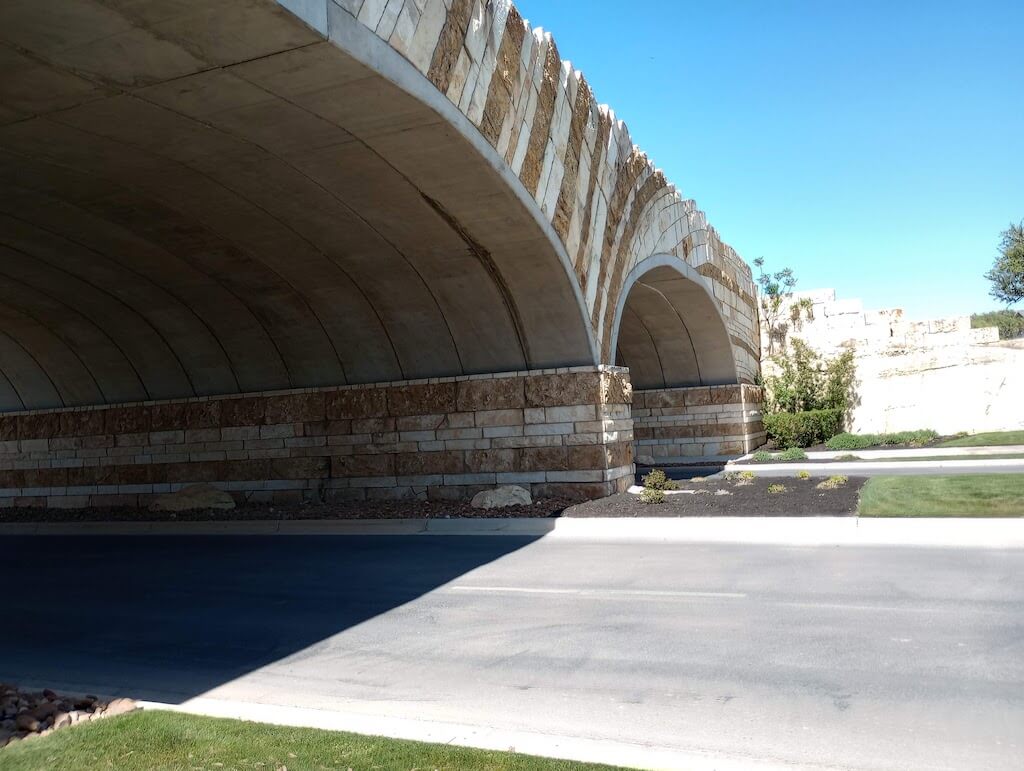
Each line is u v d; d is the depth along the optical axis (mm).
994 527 12672
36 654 8414
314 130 11883
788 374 36000
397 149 12625
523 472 18406
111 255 17344
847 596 9180
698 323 31062
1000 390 32031
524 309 17844
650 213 23203
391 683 6922
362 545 14898
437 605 9781
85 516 21375
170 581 12336
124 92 10445
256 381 21250
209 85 10352
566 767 4711
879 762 4926
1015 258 42062
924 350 33875
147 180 13578
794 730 5488
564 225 16719
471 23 12438
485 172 13508
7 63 9500
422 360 19359
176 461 21906
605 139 19219
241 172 13359
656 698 6254
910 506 14383
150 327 21016
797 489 17828
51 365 23312
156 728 5535
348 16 9578
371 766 4770
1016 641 7230
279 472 20609
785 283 48000
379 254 16844
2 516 22766
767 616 8516
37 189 13859
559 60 16297
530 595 10055
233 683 7125
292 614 9727
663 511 15734
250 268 17797
